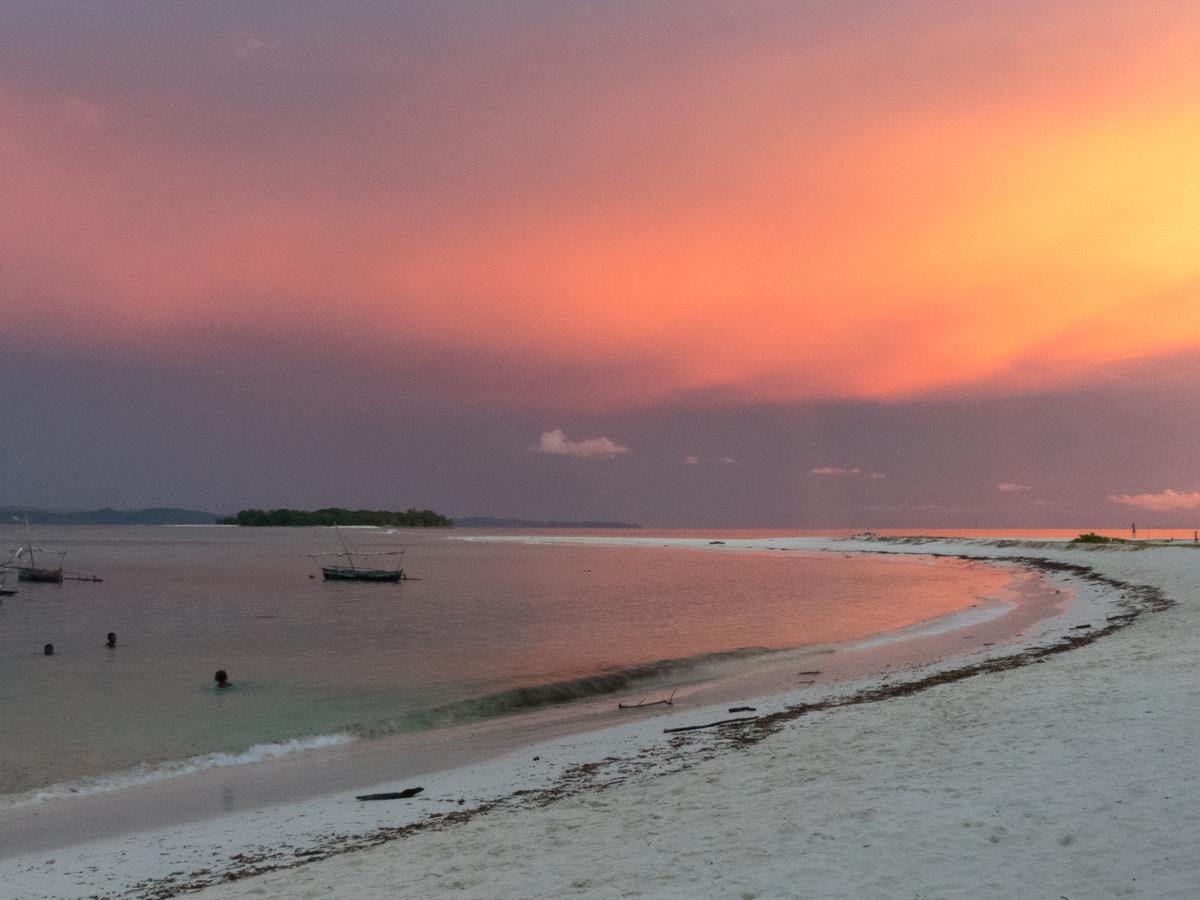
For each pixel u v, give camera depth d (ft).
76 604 186.39
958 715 50.42
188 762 59.11
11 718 73.51
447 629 132.77
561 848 32.86
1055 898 23.08
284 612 165.07
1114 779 32.86
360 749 62.44
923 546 425.28
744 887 26.21
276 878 32.73
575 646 110.52
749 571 287.89
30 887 35.37
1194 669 56.44
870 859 27.50
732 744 51.57
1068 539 366.43
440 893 28.76
